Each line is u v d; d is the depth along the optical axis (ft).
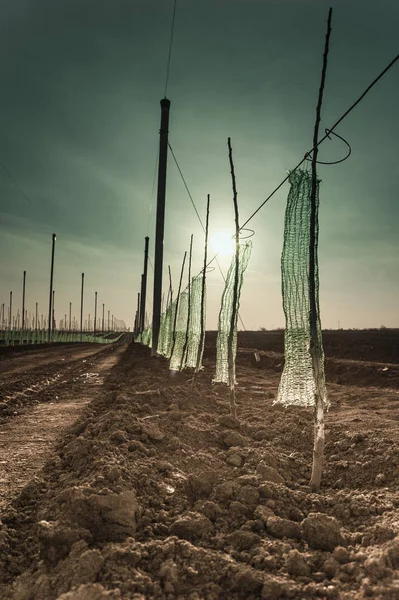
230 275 34.22
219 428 21.21
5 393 39.29
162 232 74.02
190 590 9.27
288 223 21.65
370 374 50.39
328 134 16.22
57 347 151.84
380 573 9.31
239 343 126.62
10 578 10.37
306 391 21.18
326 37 15.70
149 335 131.03
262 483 13.61
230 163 25.41
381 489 13.94
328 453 18.26
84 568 9.46
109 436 18.11
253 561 10.04
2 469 18.19
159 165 73.20
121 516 11.19
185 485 13.96
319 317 16.72
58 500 12.17
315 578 9.62
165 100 72.79
